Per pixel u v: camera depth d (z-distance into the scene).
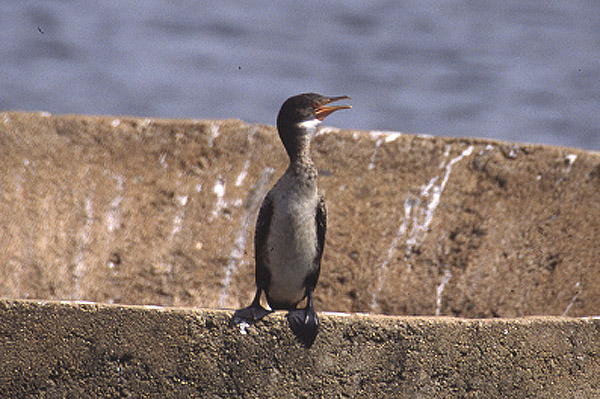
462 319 6.72
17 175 12.25
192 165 12.58
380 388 6.56
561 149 11.92
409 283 12.05
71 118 12.62
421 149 12.41
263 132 12.59
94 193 12.40
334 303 12.12
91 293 12.02
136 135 12.66
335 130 12.55
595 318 6.97
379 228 12.25
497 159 12.17
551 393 6.81
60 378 6.33
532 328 6.77
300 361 6.52
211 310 6.51
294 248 7.44
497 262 11.83
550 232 11.66
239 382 6.46
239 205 12.38
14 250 11.93
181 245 12.28
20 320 6.33
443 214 12.21
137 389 6.37
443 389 6.61
